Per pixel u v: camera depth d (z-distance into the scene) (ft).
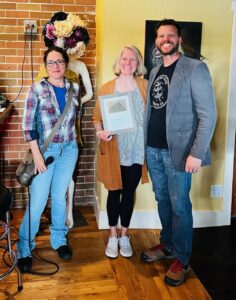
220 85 9.89
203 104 6.93
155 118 7.71
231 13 9.53
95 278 8.02
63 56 7.71
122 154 8.28
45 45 10.08
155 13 9.33
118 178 8.38
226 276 8.23
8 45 10.65
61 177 8.46
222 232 10.31
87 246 9.40
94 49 10.99
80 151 11.50
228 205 10.60
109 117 8.02
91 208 11.85
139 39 9.43
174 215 7.82
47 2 10.55
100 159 8.48
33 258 8.75
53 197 8.75
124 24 9.32
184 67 7.13
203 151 7.01
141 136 8.22
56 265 8.46
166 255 8.77
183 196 7.63
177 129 7.28
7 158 11.28
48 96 7.69
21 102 11.03
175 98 7.18
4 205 6.83
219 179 10.43
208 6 9.42
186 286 7.81
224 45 9.67
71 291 7.55
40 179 8.01
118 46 9.43
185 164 7.34
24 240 8.30
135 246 9.43
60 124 7.85
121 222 8.96
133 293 7.54
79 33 9.23
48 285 7.73
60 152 8.08
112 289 7.65
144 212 10.30
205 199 10.50
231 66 9.78
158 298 7.39
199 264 8.68
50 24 9.21
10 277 8.00
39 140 7.91
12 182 11.44
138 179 8.53
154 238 9.88
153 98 7.72
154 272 8.29
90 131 11.44
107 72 9.57
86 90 10.34
